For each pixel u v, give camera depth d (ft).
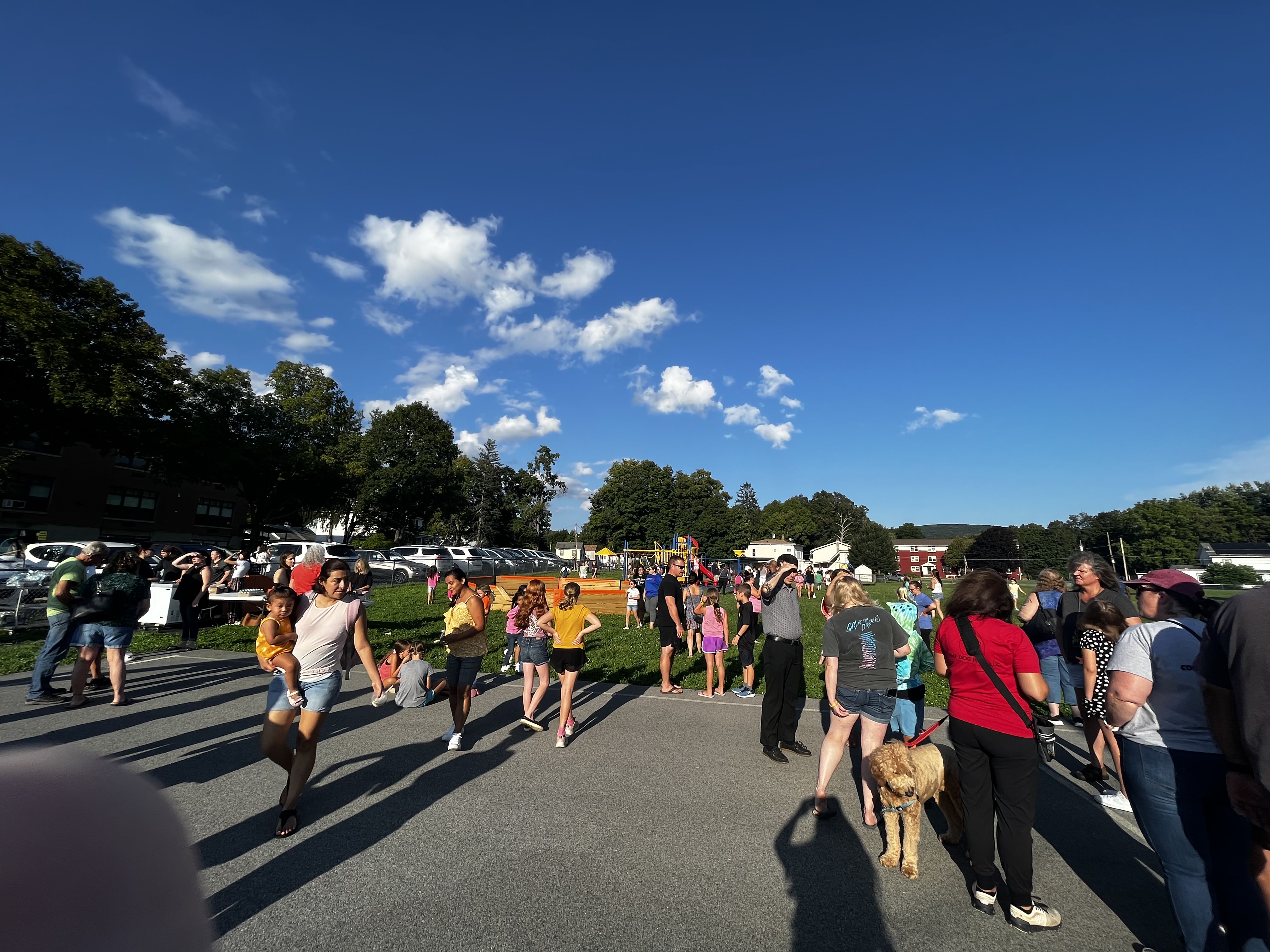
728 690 30.99
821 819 16.15
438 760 19.45
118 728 21.34
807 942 11.28
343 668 15.87
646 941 11.16
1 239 86.94
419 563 105.70
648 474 257.14
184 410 117.80
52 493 123.03
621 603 80.23
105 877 1.95
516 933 11.23
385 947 10.78
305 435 150.92
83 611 23.59
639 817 15.98
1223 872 10.34
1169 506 263.70
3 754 2.14
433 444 174.81
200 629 40.96
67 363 86.74
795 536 348.79
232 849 13.80
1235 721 9.00
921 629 28.48
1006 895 13.01
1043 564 273.75
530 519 273.75
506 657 34.96
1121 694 11.09
